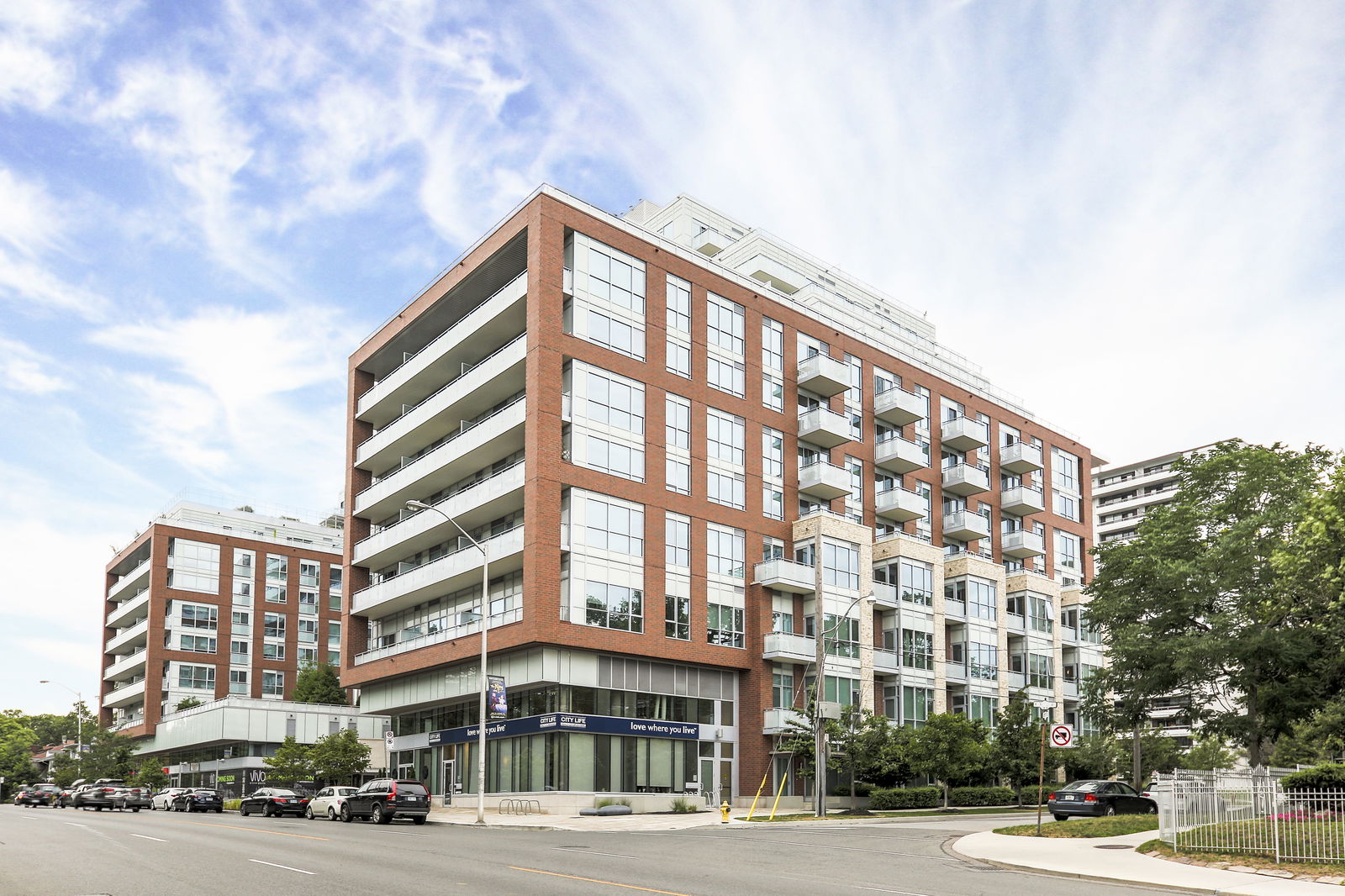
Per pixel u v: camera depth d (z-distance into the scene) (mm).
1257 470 38062
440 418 59219
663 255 55906
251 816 46688
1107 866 20266
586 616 48875
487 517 54844
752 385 58906
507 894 15203
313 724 76625
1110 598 41219
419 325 62500
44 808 62188
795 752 50062
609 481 50938
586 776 48562
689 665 53469
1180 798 22578
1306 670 35094
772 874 18797
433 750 59312
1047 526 78188
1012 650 71438
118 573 110250
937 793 51312
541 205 51125
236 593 99875
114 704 104688
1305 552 28625
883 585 61656
